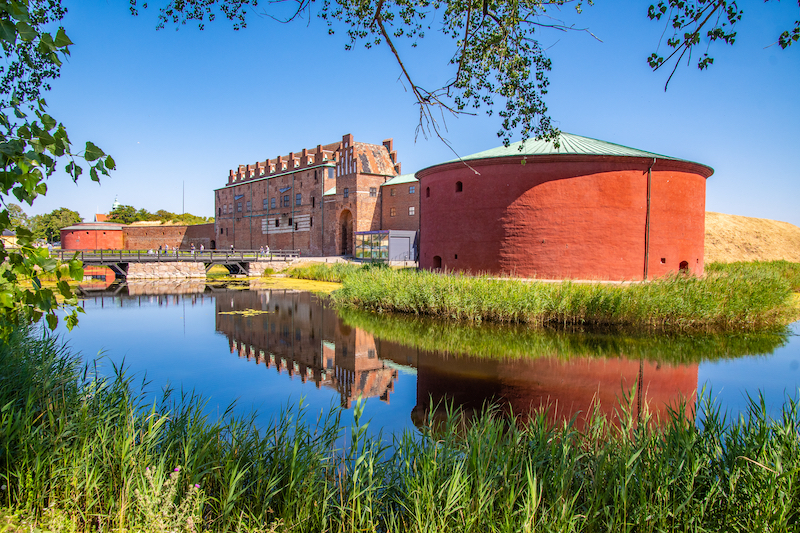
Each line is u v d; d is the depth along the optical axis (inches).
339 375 386.6
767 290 560.1
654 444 178.7
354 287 768.9
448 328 568.7
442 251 880.9
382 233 1424.7
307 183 1818.4
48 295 120.6
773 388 340.5
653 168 776.9
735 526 150.1
